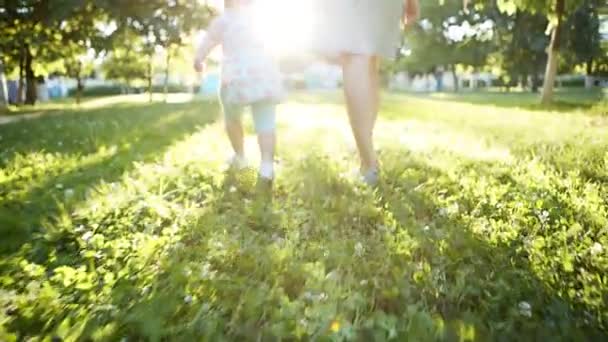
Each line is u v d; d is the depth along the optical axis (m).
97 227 2.59
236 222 2.58
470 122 8.12
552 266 2.02
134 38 16.58
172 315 1.68
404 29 4.18
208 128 6.71
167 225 2.62
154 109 11.84
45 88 36.69
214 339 1.54
